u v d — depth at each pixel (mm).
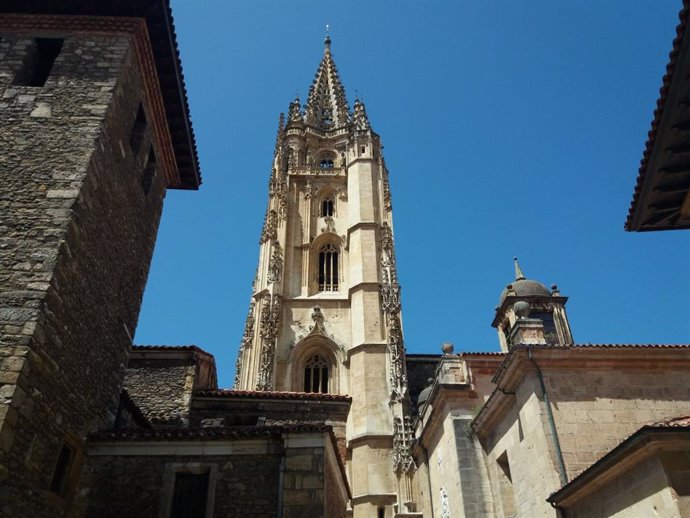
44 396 11812
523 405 18484
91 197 14328
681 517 10906
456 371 25609
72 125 14977
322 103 80312
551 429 16859
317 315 53344
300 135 70688
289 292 56000
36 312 11586
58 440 12531
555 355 17984
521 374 18484
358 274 55406
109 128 15539
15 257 12391
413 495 38344
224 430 14680
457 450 23016
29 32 17047
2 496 10125
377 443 43188
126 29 17297
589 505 14469
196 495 14102
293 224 62062
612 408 17266
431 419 27406
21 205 13289
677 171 11445
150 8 17234
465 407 24328
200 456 14453
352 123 71750
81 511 13453
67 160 14250
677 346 18047
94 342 14492
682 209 12398
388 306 51281
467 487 21953
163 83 19422
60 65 16281
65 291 12781
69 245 12969
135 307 17812
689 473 11352
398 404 44719
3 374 10750
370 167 64250
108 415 15578
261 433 14562
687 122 10461
